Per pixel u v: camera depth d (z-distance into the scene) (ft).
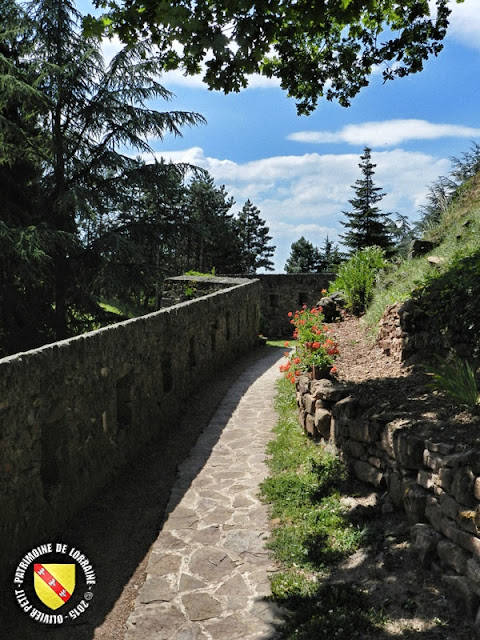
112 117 48.93
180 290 60.03
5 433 13.51
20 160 50.34
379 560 13.17
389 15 19.97
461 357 19.21
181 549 15.14
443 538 12.16
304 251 195.72
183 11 13.34
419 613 11.07
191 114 50.88
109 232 48.73
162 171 50.57
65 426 16.72
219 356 42.27
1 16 47.29
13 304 49.08
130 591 13.41
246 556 14.62
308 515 16.19
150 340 25.25
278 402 30.50
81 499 17.70
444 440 13.33
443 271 24.86
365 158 110.93
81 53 48.01
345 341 28.71
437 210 43.88
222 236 148.97
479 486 11.07
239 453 22.94
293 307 86.89
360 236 109.29
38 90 46.73
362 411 18.02
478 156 47.44
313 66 20.44
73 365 17.25
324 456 19.81
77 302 51.37
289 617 11.89
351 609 11.62
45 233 43.52
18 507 14.02
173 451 23.75
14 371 13.94
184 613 12.28
